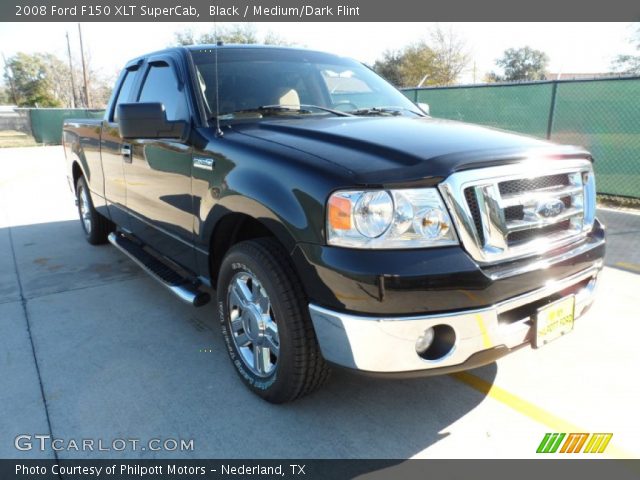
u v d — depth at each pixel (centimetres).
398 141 245
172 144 327
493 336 222
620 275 464
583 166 263
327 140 256
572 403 275
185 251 337
